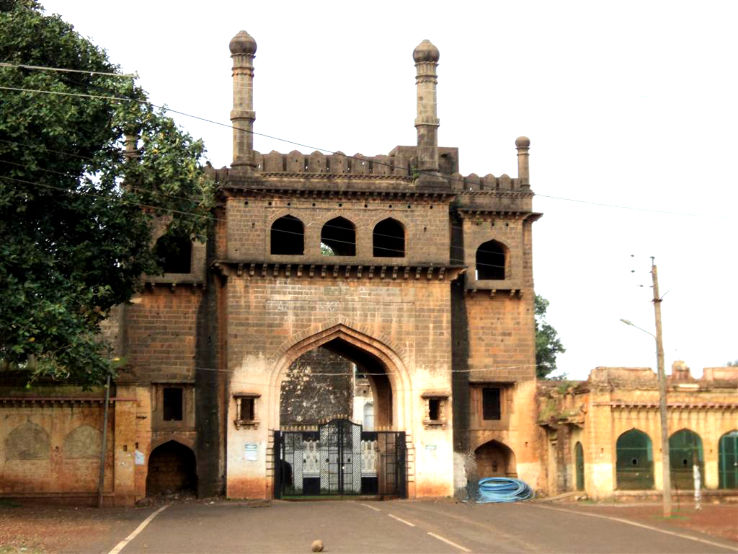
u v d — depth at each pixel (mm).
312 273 35156
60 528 22609
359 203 35750
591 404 32875
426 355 35625
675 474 33062
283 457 34719
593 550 19922
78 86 26797
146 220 27188
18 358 24531
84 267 26219
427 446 35188
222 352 35625
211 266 35656
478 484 34688
